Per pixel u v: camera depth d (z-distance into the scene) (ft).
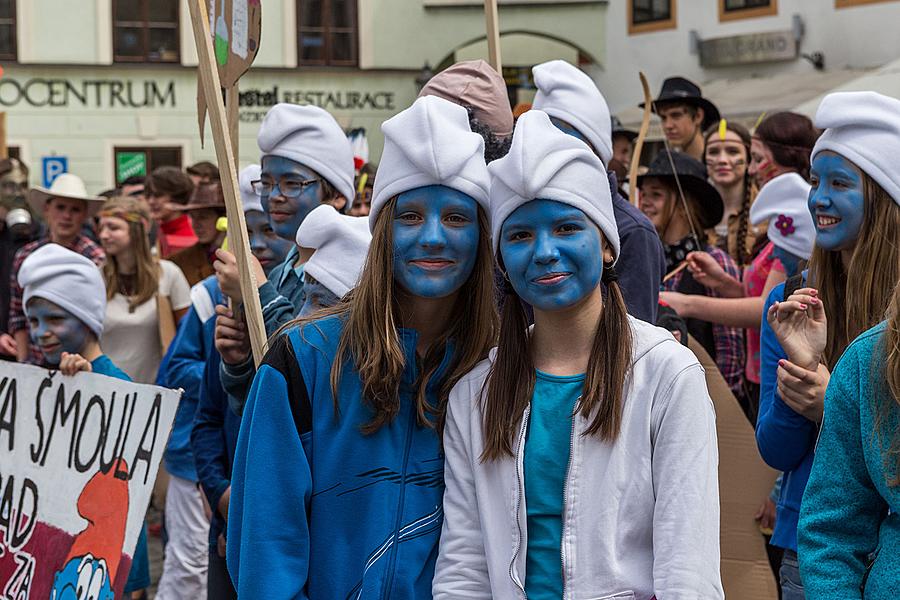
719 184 21.95
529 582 8.91
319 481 9.34
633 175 16.87
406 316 9.62
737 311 16.55
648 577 8.70
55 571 13.96
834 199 11.02
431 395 9.53
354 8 83.87
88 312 16.28
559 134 9.04
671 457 8.63
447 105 9.55
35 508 14.11
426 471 9.45
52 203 27.81
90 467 13.96
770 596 13.82
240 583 9.24
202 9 11.50
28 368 14.25
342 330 9.50
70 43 81.10
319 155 14.15
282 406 9.34
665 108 25.52
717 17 78.74
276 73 82.84
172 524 18.22
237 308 13.10
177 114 82.69
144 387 13.78
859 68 72.33
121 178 82.28
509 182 8.95
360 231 12.41
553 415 9.02
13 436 14.25
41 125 81.20
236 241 11.60
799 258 16.33
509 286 9.29
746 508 13.85
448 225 9.38
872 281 10.83
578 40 86.48
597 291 9.20
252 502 9.25
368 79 84.84
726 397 13.98
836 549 8.53
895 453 8.22
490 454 9.05
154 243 26.40
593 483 8.78
